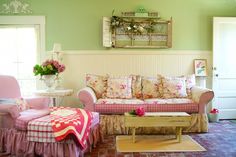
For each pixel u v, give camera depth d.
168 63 5.57
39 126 3.32
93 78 5.15
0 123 3.61
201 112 4.59
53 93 4.67
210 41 5.60
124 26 5.46
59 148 3.25
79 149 3.33
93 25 5.49
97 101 4.67
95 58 5.52
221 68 5.54
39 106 4.27
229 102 5.56
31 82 5.55
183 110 4.57
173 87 4.98
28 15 5.41
